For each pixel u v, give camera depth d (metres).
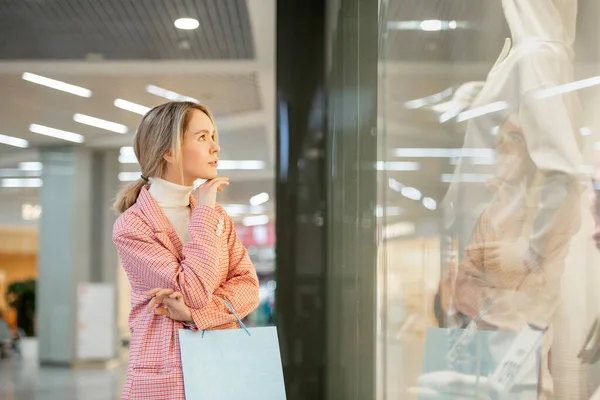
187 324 1.86
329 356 4.85
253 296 1.98
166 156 1.91
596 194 1.15
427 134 1.75
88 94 7.32
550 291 1.28
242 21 5.52
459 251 1.59
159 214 1.89
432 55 1.71
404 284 1.97
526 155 1.33
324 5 5.36
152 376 1.82
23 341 9.89
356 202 3.01
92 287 9.93
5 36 5.89
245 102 7.37
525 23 1.33
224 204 9.98
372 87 2.43
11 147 9.20
